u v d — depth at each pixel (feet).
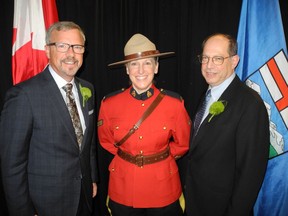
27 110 4.07
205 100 5.17
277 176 6.16
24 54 6.10
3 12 6.73
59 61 4.34
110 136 5.76
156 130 5.20
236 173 4.41
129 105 5.44
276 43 5.87
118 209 5.34
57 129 4.33
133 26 6.84
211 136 4.58
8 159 4.02
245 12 6.12
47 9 6.16
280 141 5.99
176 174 5.48
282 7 6.38
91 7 6.83
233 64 4.68
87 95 4.95
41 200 4.45
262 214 6.46
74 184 4.68
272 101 5.96
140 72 4.98
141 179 5.09
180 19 6.75
